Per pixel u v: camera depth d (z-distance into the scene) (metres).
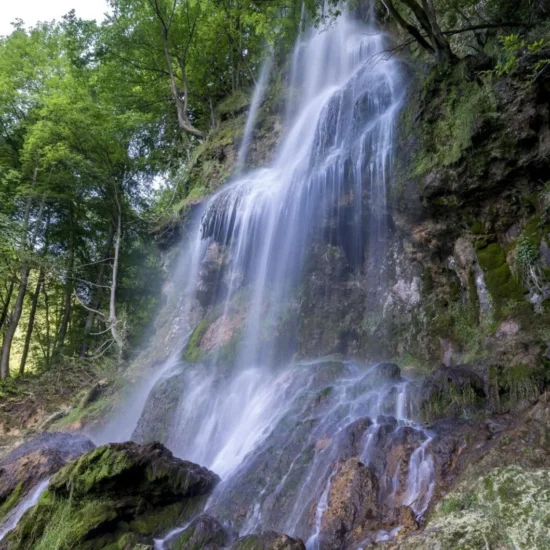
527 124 6.70
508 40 6.01
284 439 6.07
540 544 2.79
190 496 5.58
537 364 5.05
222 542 4.61
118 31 17.53
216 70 19.38
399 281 8.90
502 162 7.05
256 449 6.19
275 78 17.19
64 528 4.86
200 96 19.72
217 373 9.84
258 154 14.70
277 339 9.92
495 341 6.42
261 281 11.09
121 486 5.27
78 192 20.19
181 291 14.37
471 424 4.71
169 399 9.73
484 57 7.70
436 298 8.21
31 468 6.97
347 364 8.05
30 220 21.62
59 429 12.58
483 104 7.12
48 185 19.25
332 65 15.27
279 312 10.30
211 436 8.32
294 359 9.45
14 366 30.77
